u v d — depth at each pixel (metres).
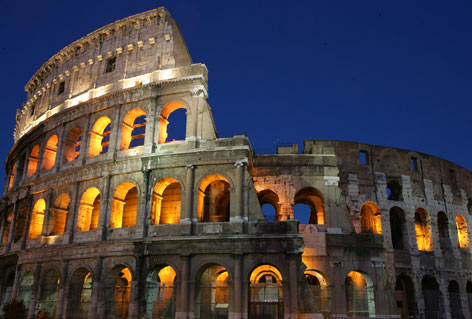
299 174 55.16
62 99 66.50
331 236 52.44
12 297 58.06
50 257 54.78
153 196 50.75
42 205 63.47
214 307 52.81
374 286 51.09
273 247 44.62
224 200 57.59
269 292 54.91
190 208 47.97
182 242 46.69
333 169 55.41
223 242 45.69
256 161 56.03
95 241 50.44
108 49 63.53
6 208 70.19
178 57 56.97
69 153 61.88
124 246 49.09
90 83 63.09
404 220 62.78
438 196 67.88
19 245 61.59
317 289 52.81
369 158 63.69
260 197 59.69
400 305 61.09
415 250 61.62
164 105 54.44
